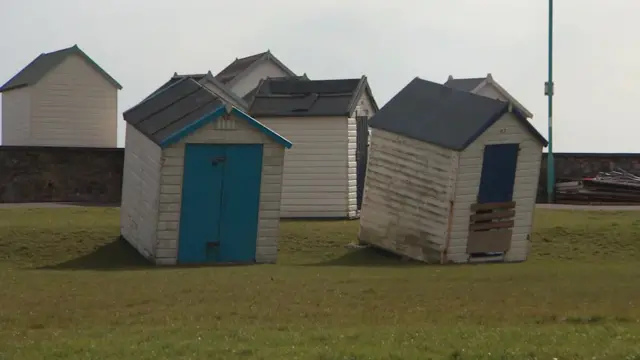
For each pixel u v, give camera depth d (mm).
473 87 43375
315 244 30703
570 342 15133
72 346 15141
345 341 15234
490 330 16172
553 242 30875
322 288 20844
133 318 17688
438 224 28031
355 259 28922
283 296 19781
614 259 29172
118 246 27891
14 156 37562
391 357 14125
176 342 15297
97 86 45844
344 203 35562
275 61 43594
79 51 45344
